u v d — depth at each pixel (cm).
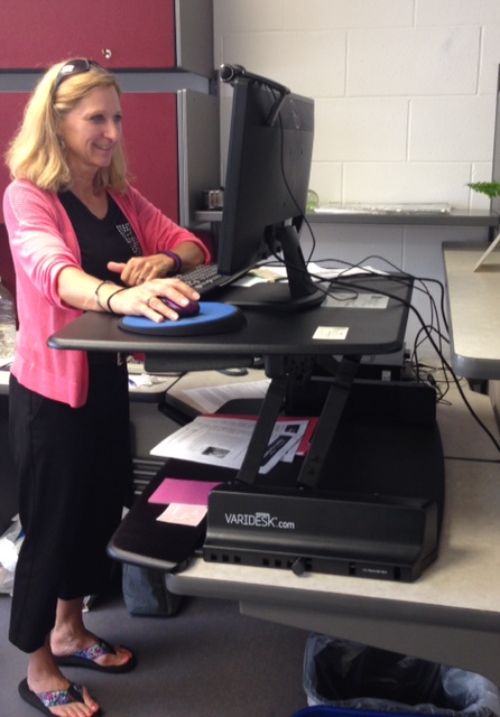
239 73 112
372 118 252
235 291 146
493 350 104
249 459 118
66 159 169
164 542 117
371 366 206
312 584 108
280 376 117
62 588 201
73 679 211
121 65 228
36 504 178
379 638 111
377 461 139
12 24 229
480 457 156
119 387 184
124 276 162
